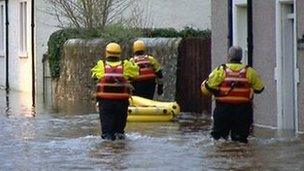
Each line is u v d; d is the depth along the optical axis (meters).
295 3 22.22
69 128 24.50
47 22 42.47
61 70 39.09
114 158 18.12
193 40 29.23
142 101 26.28
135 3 40.47
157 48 30.62
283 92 23.16
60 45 39.38
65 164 17.41
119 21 37.66
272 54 23.52
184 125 25.06
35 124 25.83
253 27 24.42
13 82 47.78
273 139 20.78
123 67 21.48
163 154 18.61
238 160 17.50
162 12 40.94
